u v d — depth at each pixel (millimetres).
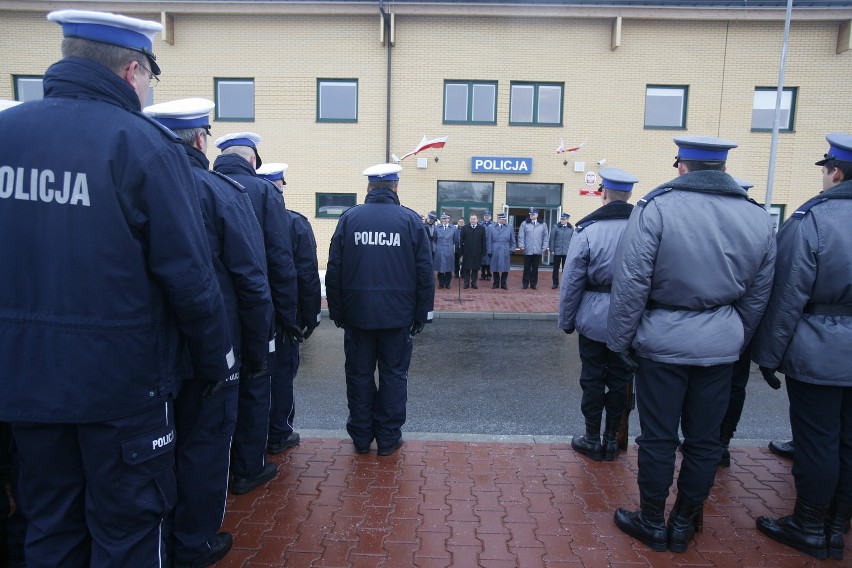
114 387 1741
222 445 2623
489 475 3625
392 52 15656
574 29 15539
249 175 3279
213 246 2539
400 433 4066
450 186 16297
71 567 1886
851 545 2898
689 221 2650
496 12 15195
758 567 2691
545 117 16031
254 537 2891
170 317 1935
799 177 15727
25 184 1688
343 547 2807
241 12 15172
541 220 16516
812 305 2789
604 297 3689
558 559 2729
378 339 3939
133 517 1834
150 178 1745
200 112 2623
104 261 1700
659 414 2789
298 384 6195
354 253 3750
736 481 3609
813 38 15219
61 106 1732
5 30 15156
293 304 3389
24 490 1880
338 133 15906
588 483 3525
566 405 5523
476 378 6535
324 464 3785
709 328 2670
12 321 1696
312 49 15602
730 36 15352
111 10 14969
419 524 3025
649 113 15914
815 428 2766
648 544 2842
